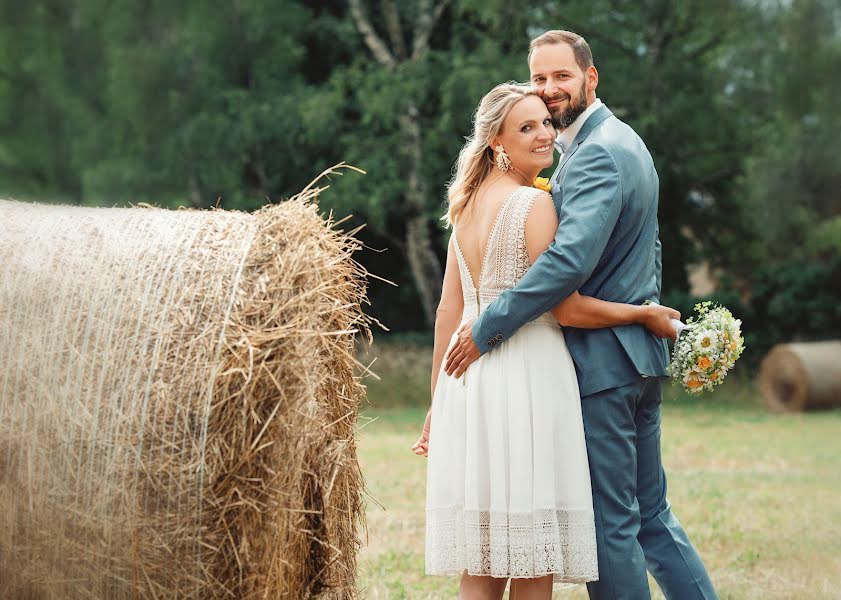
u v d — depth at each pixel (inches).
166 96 753.0
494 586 156.8
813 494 328.5
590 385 154.8
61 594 138.9
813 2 690.8
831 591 208.4
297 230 143.9
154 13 764.6
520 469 149.6
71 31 792.3
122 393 135.3
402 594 203.5
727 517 287.0
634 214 157.6
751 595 204.8
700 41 823.7
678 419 624.4
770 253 823.1
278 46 808.9
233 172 788.6
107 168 749.9
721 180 829.2
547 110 160.1
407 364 784.3
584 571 149.0
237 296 137.3
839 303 786.2
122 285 140.5
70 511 136.2
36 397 138.3
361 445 481.1
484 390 153.1
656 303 165.5
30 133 799.1
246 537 134.2
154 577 135.1
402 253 952.3
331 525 160.6
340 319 160.7
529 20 775.7
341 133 817.5
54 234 147.9
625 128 162.7
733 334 156.7
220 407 132.9
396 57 884.6
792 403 682.8
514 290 150.7
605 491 153.3
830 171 687.7
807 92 698.8
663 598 210.5
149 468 133.4
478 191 162.7
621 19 778.8
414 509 302.5
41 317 141.3
